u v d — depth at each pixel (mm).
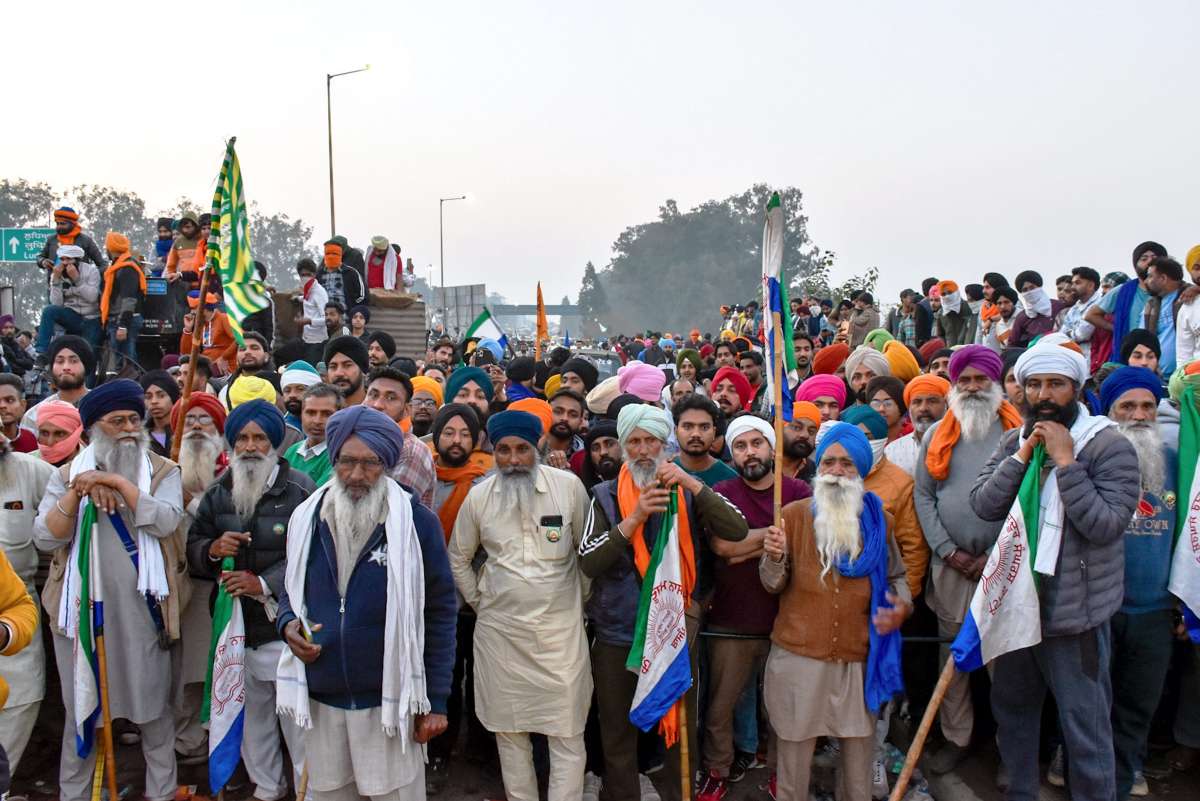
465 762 5664
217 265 5359
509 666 4641
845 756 4699
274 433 4906
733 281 118875
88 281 11469
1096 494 4262
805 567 4645
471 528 4809
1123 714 4965
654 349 22844
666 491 4555
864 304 15570
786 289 5395
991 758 5504
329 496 3971
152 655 4914
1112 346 9305
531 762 4785
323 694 3895
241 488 4824
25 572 5254
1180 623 4992
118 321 11055
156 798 4988
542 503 4773
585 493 4961
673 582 4598
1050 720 5336
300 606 3883
